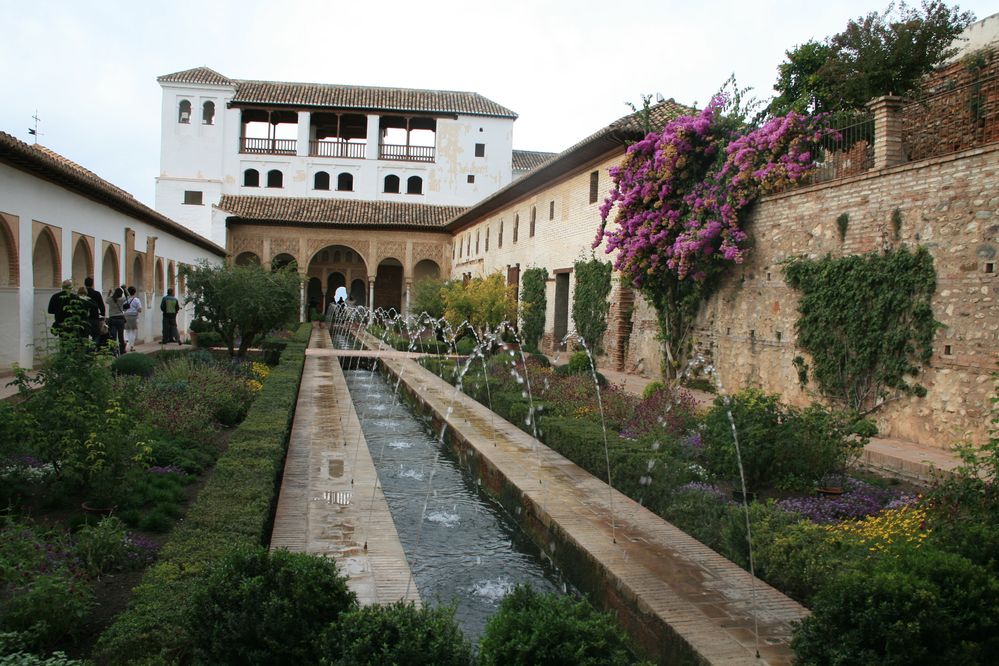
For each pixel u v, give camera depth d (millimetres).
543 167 22672
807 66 14750
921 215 9156
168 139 38250
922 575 3512
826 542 4836
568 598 3275
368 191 40125
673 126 14867
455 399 13133
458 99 41531
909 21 11656
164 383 10289
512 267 28484
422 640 3020
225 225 36938
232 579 3301
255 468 6133
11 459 6129
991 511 5082
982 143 9430
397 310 43719
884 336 9562
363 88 41250
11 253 12594
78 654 3643
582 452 8188
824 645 3453
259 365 15500
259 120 40625
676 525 6109
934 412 8789
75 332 6301
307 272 39031
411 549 6480
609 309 18938
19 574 3994
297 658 3152
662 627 4281
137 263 21062
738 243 13023
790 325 11633
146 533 5371
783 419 7418
